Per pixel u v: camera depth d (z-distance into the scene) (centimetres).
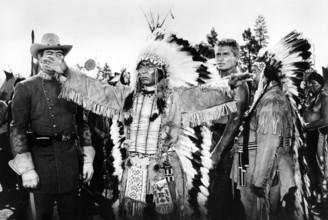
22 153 262
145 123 277
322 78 441
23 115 266
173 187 275
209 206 301
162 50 278
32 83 271
